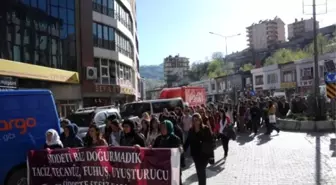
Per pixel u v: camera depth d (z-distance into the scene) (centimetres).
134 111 2245
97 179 680
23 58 2700
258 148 1563
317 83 2342
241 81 8594
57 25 3100
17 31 2652
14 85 2314
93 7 3688
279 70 6925
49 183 712
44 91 880
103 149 676
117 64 4269
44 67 2694
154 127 935
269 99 2689
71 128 873
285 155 1334
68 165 700
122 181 662
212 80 10200
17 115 824
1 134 799
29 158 723
